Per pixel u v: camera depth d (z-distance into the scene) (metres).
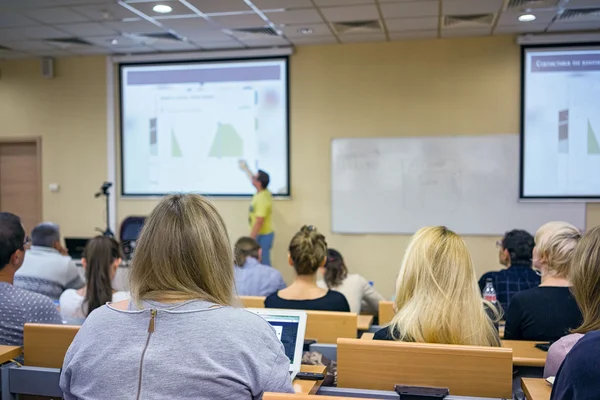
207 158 6.59
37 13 5.03
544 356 1.92
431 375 1.52
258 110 6.43
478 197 5.93
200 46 6.32
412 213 6.08
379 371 1.56
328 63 6.23
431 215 6.04
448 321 1.59
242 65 6.45
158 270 1.17
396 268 6.13
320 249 2.61
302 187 6.34
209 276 1.19
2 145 7.28
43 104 7.01
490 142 5.89
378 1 4.66
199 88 6.58
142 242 1.20
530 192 5.84
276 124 6.39
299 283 2.64
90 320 1.18
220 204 6.55
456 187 5.98
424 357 1.52
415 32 5.69
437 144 6.00
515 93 5.82
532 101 5.80
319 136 6.28
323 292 2.64
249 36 5.84
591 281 1.38
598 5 4.77
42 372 1.75
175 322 1.11
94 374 1.10
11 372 1.78
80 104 6.90
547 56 5.75
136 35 5.82
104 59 6.81
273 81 6.38
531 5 4.78
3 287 2.08
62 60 6.92
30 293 2.13
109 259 2.58
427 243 1.67
